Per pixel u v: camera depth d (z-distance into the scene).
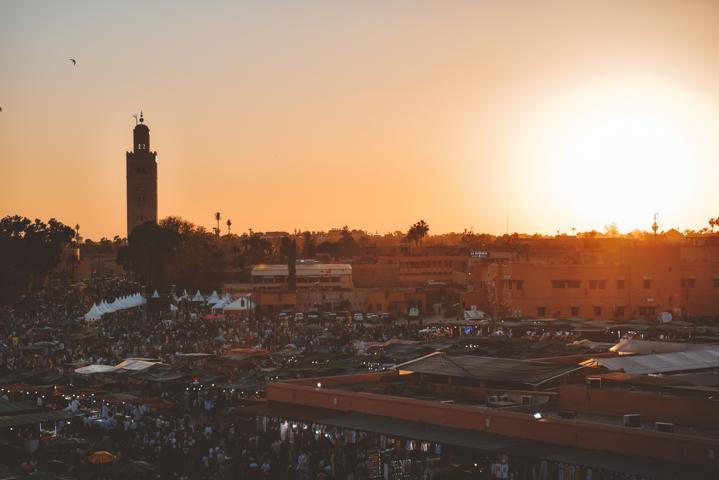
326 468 41.78
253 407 48.72
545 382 44.41
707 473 31.70
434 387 48.16
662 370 49.22
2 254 171.88
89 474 41.94
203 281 183.38
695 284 138.12
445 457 40.22
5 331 102.00
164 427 52.16
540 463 36.22
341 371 64.56
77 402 57.09
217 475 43.72
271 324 113.38
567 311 136.62
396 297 164.12
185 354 77.38
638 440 33.97
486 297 152.38
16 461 44.50
